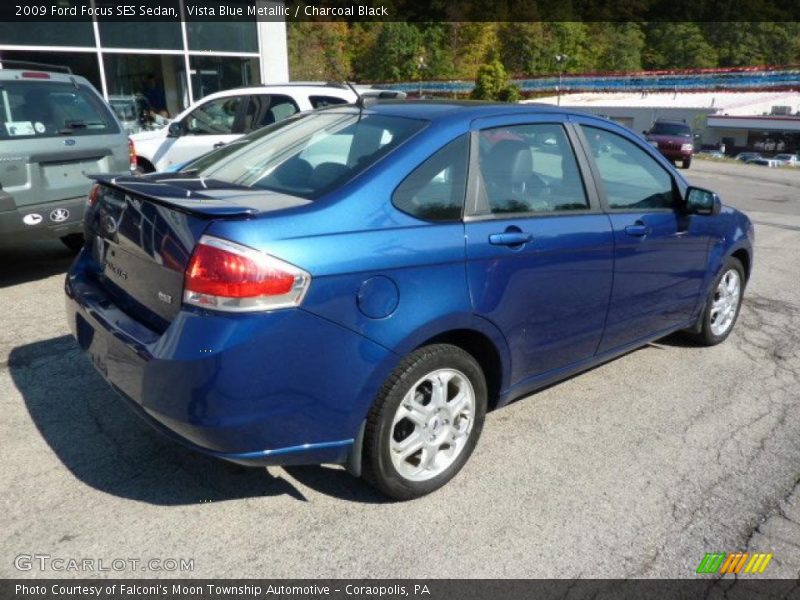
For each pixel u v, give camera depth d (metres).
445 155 2.97
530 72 97.69
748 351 4.95
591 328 3.63
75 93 5.94
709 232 4.42
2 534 2.64
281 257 2.40
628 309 3.86
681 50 111.62
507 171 3.20
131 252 2.77
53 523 2.72
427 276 2.75
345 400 2.61
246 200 2.65
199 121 8.82
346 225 2.60
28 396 3.75
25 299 5.36
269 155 3.23
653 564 2.66
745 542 2.82
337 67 68.81
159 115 13.60
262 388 2.42
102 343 2.79
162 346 2.44
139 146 8.50
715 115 53.22
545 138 3.44
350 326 2.55
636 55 110.94
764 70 59.25
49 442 3.30
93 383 3.92
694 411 3.95
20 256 6.68
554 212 3.37
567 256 3.32
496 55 96.56
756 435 3.70
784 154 45.84
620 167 3.83
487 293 2.97
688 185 4.25
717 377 4.45
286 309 2.41
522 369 3.31
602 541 2.77
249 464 2.56
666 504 3.04
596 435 3.63
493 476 3.20
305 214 2.53
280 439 2.53
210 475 3.09
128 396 2.66
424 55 83.31
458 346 3.13
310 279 2.44
